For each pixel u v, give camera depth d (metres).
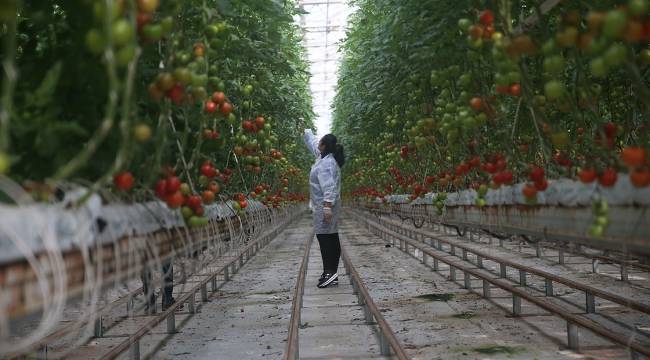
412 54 5.06
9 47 1.57
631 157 2.19
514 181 4.11
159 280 2.74
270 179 9.59
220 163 5.27
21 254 1.65
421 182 8.03
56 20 2.61
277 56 5.91
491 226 4.48
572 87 3.68
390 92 6.67
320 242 7.75
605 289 6.58
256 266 10.52
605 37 2.19
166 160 2.95
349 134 14.67
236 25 4.91
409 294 7.02
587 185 2.78
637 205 2.40
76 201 1.94
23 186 2.14
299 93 9.27
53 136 2.08
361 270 9.45
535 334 4.80
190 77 2.48
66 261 1.89
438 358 4.19
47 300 1.72
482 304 6.23
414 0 4.65
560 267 8.60
